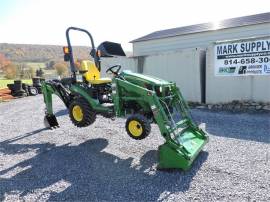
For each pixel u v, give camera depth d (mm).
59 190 3961
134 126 5027
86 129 7102
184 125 5289
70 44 6203
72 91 6164
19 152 5582
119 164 4793
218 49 9812
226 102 9844
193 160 4574
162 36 16234
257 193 3699
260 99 9164
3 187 4102
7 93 16203
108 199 3678
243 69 9367
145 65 12156
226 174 4273
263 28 12852
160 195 3736
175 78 11242
